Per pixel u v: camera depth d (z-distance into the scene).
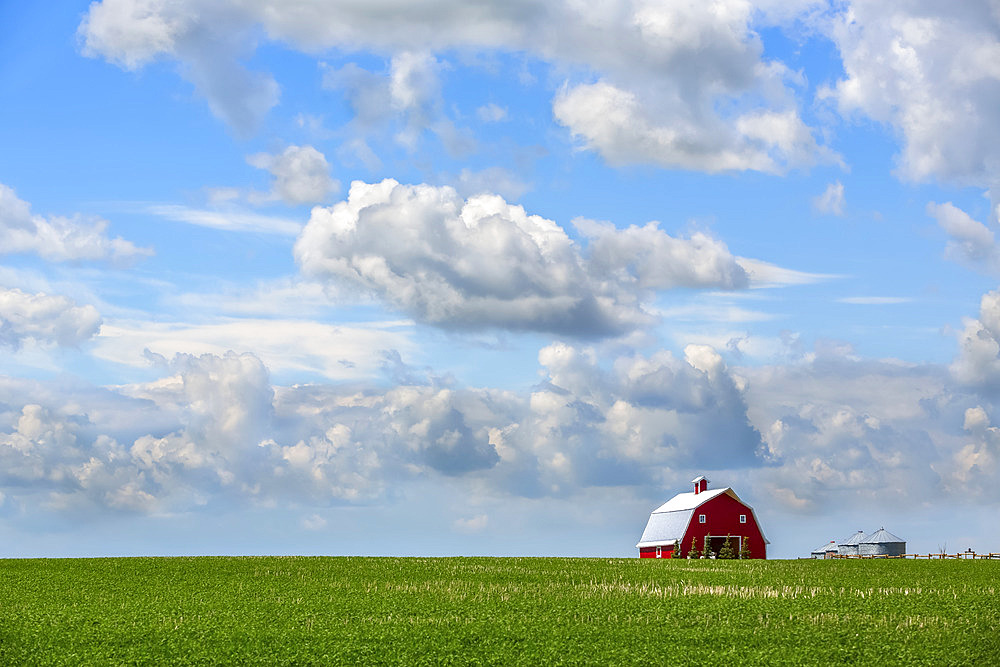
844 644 36.78
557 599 48.66
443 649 35.16
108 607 45.31
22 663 33.03
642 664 33.03
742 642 37.09
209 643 36.28
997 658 35.09
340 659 33.59
